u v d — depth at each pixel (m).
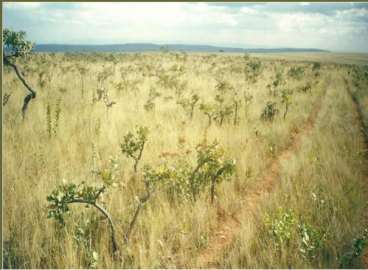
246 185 6.91
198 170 6.60
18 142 7.89
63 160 7.12
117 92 14.87
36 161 6.94
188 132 9.16
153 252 4.55
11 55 9.70
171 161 7.20
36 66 24.17
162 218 5.21
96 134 8.68
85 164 6.97
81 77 18.52
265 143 9.17
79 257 4.48
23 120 9.59
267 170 7.92
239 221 5.66
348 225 5.05
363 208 5.86
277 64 47.00
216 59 52.94
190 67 32.44
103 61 36.91
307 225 4.73
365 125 11.47
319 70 36.00
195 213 5.35
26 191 5.64
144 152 7.61
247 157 7.89
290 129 11.19
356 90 19.42
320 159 7.85
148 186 5.33
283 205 5.68
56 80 17.81
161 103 13.04
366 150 8.65
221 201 6.02
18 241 4.64
